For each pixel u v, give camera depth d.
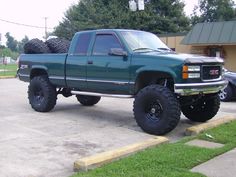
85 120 9.30
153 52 8.23
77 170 5.51
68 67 9.46
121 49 8.32
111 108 11.11
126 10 42.59
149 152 6.18
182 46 27.03
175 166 5.52
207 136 7.41
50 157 6.16
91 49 8.98
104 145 6.94
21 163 5.84
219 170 5.48
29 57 10.62
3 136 7.49
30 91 10.51
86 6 45.09
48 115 9.90
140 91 7.90
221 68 8.34
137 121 7.99
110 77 8.53
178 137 7.74
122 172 5.23
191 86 7.47
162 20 41.53
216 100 8.79
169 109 7.46
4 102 12.24
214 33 24.86
